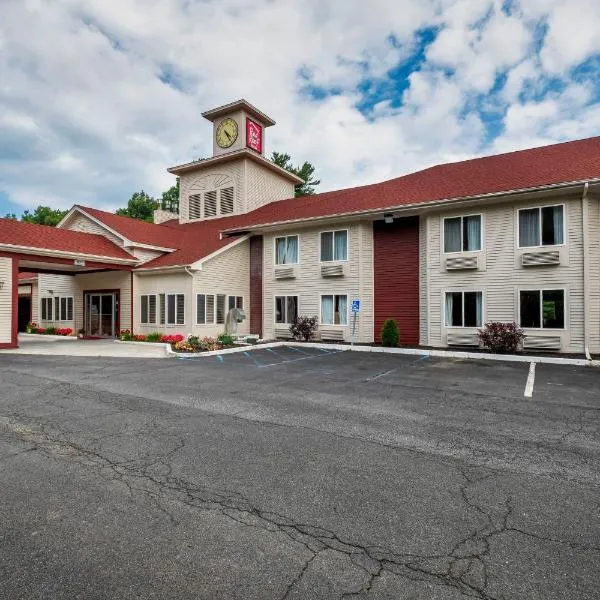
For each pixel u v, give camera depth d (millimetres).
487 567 2303
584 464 3924
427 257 14789
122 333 18266
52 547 2500
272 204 23188
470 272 14008
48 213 46250
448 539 2602
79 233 18344
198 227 23328
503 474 3672
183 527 2744
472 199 13336
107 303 19188
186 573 2244
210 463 3912
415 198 15078
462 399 6797
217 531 2693
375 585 2145
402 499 3170
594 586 2141
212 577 2211
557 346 12492
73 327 20359
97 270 18938
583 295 12219
